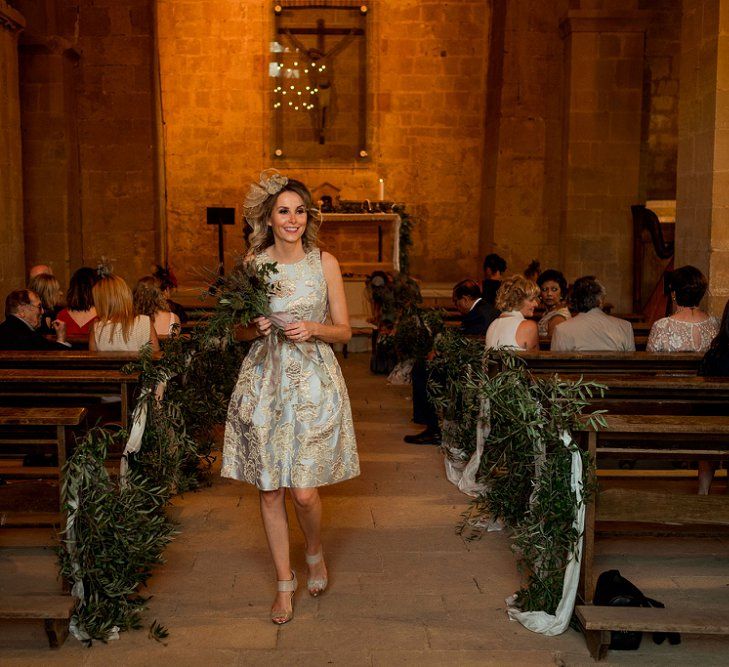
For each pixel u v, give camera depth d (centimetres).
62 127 1159
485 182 1617
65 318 666
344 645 339
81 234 1305
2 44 891
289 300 355
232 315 345
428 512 497
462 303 727
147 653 333
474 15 1698
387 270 1264
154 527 360
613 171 1245
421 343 688
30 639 345
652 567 415
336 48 1705
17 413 347
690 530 434
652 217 1189
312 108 1709
